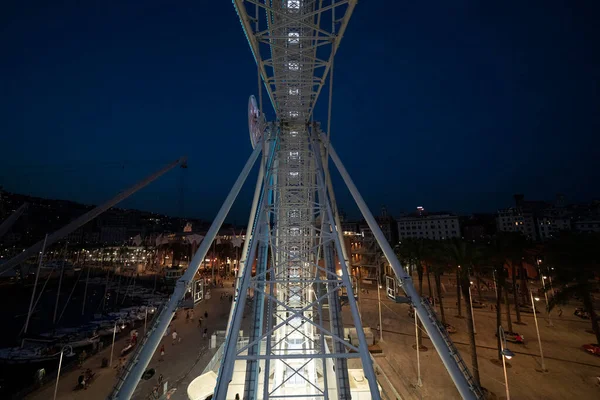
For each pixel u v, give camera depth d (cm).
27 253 4538
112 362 2925
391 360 2812
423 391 2267
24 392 2356
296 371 1419
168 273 8319
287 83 1775
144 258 12475
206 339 3509
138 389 2388
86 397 2266
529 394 2200
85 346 3725
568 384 2325
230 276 8788
